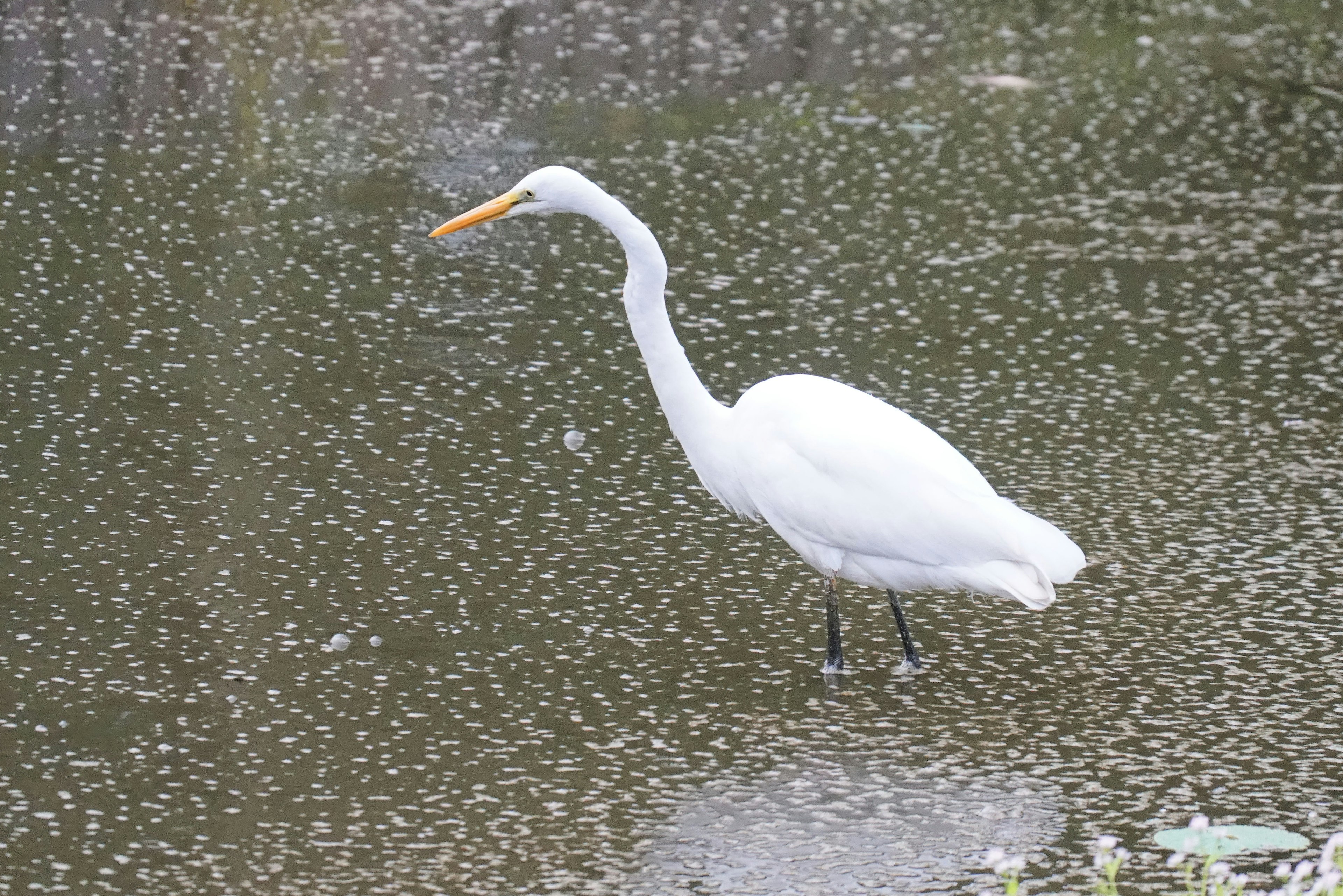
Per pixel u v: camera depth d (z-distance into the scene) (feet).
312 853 22.58
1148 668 28.71
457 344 42.19
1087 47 75.31
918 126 62.59
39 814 23.22
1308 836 23.63
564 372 40.86
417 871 22.22
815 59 71.31
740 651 29.04
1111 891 21.76
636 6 78.18
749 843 23.24
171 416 37.04
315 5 74.49
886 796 24.66
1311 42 76.69
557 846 22.97
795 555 32.83
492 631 29.17
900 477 27.14
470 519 33.32
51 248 46.52
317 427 37.04
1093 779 25.23
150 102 60.34
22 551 30.89
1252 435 38.32
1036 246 50.75
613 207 28.55
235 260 46.68
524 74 66.80
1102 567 32.22
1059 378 41.37
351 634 28.81
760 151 58.85
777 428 28.17
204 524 32.42
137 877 21.86
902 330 44.11
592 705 26.96
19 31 67.51
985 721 26.94
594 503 34.35
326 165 55.01
